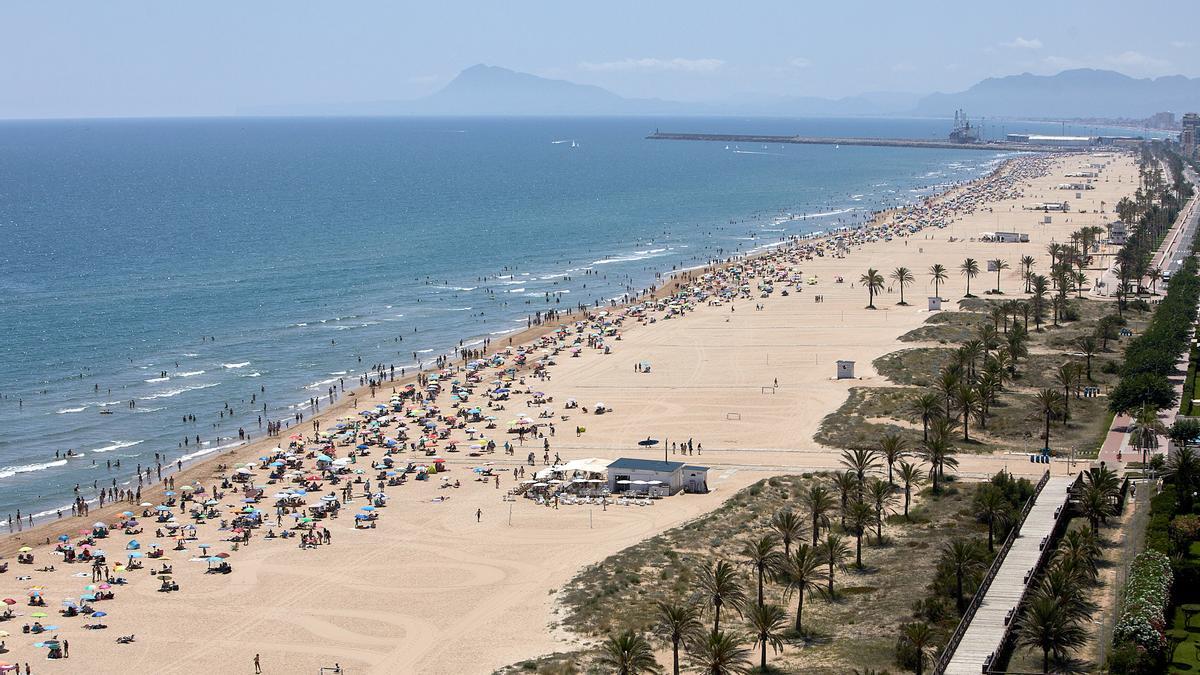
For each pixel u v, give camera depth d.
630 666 102.69
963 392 184.88
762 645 108.00
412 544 151.38
